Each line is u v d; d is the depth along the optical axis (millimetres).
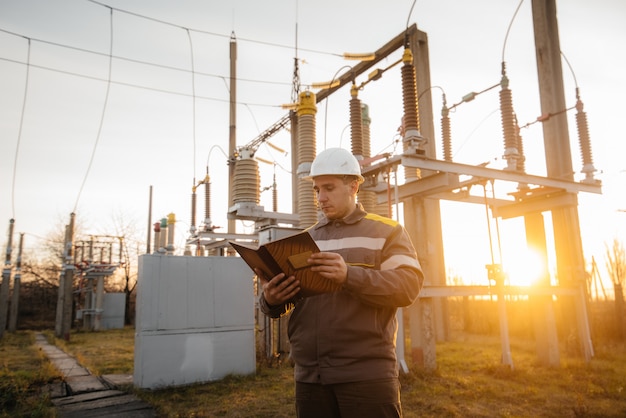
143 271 7824
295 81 9586
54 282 35781
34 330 28406
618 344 12547
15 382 7371
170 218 15859
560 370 8250
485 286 8492
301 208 8648
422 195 8281
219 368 8242
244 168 9664
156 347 7719
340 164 2609
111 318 27125
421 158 7027
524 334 14906
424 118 14086
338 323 2318
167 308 7934
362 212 2637
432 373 7738
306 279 2252
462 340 13992
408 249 2455
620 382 7277
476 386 7004
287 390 7207
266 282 2389
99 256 27609
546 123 10727
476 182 8648
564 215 11031
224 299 8531
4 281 21734
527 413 5672
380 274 2188
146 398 6898
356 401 2211
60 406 6531
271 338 9922
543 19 11008
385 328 2363
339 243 2512
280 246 2143
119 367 10398
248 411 6047
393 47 14680
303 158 8781
